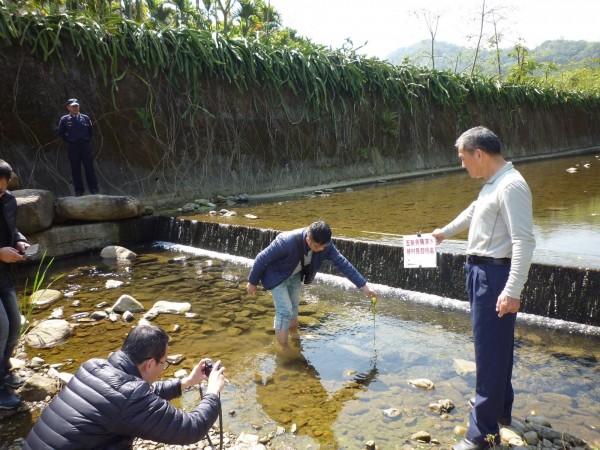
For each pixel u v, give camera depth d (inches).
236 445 94.6
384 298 185.5
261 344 143.5
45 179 283.9
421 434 96.7
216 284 200.4
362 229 232.2
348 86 440.8
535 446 93.1
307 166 410.9
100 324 157.5
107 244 259.1
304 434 99.3
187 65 333.4
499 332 88.7
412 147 502.9
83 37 296.7
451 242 200.2
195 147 344.5
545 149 687.1
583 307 152.8
